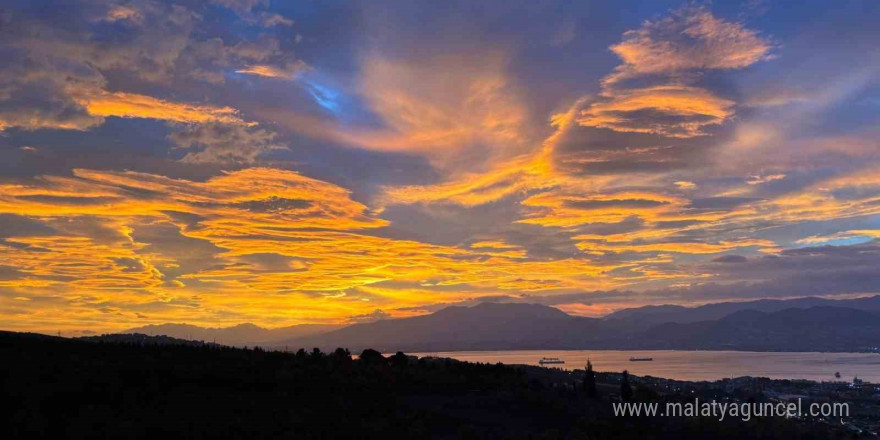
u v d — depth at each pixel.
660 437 46.34
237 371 49.16
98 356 49.75
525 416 48.31
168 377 45.28
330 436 36.41
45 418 34.12
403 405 47.00
